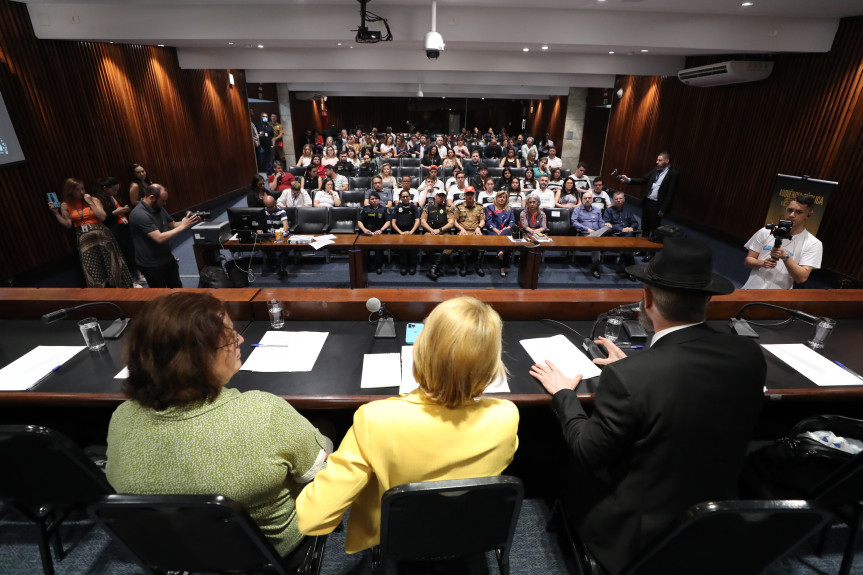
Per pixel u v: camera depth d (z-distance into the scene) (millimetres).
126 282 4504
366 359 2002
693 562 1141
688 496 1108
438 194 5871
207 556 1165
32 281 4949
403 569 1791
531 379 1858
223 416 994
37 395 1726
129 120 6582
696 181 8016
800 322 2393
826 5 4477
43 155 5094
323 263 5934
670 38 5211
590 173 14672
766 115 6375
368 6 5094
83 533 1915
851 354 2074
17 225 4781
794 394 1769
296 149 16625
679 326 1178
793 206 2844
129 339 968
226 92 9984
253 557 1165
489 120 20062
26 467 1171
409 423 997
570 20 5152
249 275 5332
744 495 1672
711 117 7586
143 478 985
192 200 8461
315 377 1875
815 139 5582
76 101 5590
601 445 1143
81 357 1999
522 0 4625
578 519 1408
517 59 7941
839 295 2467
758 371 1110
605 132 13305
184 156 8148
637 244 4969
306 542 1327
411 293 2445
